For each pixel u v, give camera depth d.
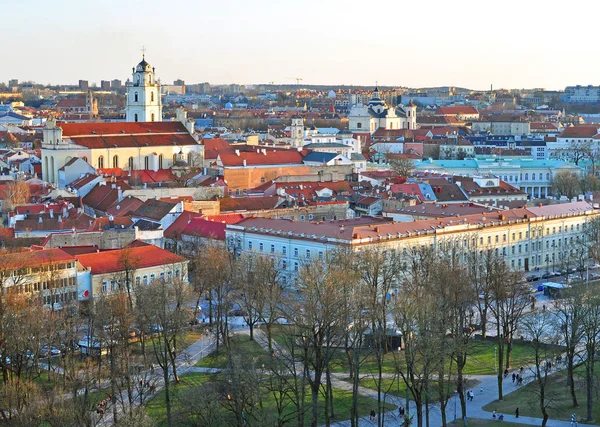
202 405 195.75
